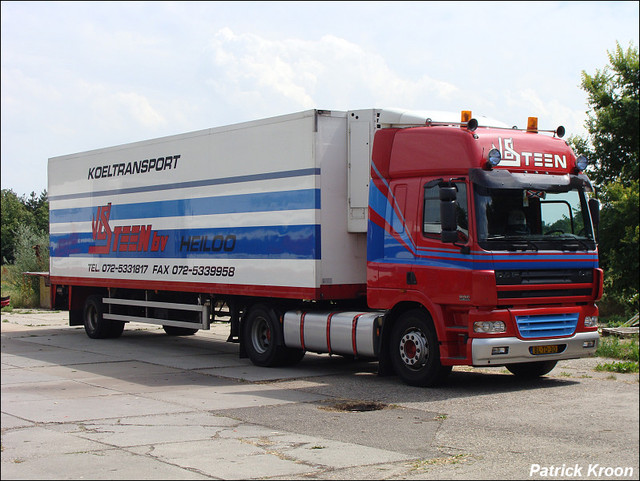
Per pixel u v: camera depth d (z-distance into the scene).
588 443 8.05
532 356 11.13
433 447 7.94
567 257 11.45
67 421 9.34
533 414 9.58
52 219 20.78
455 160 11.19
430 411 9.86
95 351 16.84
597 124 29.70
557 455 7.57
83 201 19.38
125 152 17.80
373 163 12.34
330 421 9.30
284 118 13.39
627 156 30.03
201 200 15.38
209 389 11.80
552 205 11.49
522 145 11.46
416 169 11.68
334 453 7.69
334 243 12.95
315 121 12.77
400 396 10.97
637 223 26.39
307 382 12.40
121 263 17.88
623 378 12.45
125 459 7.45
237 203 14.44
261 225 13.87
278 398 10.95
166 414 9.79
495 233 10.89
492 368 13.72
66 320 24.98
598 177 30.06
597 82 30.28
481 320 10.78
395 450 7.81
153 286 16.75
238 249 14.38
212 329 22.27
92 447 7.97
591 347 11.78
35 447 7.98
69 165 20.00
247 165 14.20
